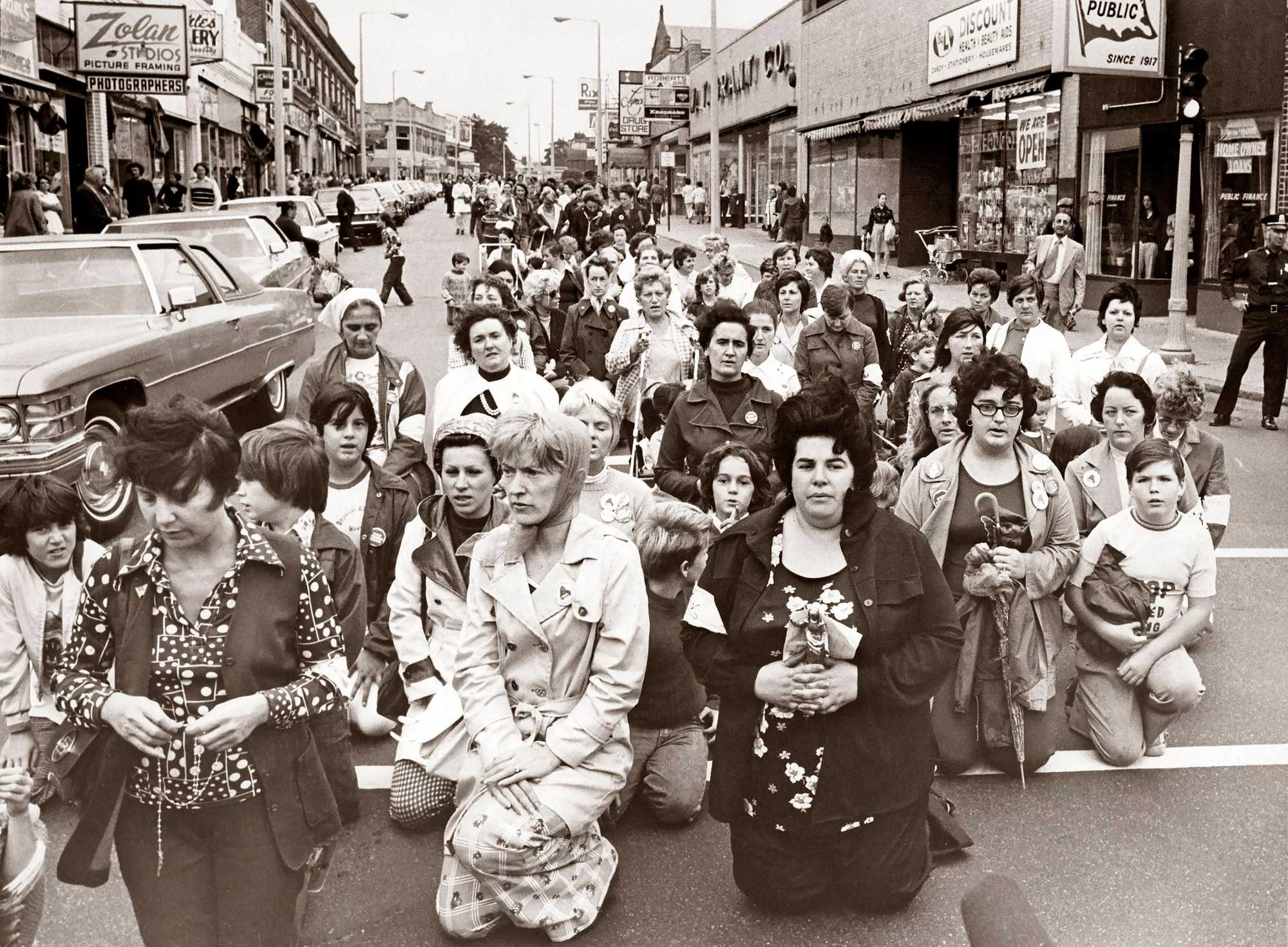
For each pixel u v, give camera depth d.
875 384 9.12
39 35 24.94
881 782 3.96
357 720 5.63
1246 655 6.67
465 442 4.77
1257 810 4.93
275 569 3.19
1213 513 6.66
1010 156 27.44
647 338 8.57
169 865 3.17
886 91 33.97
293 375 15.46
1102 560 5.29
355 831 4.81
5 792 2.83
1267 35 19.20
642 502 5.84
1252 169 19.89
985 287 9.78
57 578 4.86
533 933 4.07
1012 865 4.49
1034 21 25.48
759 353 8.12
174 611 3.13
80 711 3.05
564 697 4.03
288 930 3.29
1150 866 4.49
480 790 4.06
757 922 4.14
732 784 4.05
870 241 34.00
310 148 79.81
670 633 4.81
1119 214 23.30
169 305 10.05
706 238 13.16
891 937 4.04
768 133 49.75
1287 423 13.89
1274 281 13.20
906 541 3.94
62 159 27.05
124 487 8.62
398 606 4.94
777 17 46.34
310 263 20.97
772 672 3.85
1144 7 20.91
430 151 168.38
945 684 5.17
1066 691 6.04
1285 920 4.13
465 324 6.72
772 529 3.99
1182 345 17.48
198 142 43.84
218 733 3.04
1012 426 4.98
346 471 5.80
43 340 8.70
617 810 4.79
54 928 4.12
